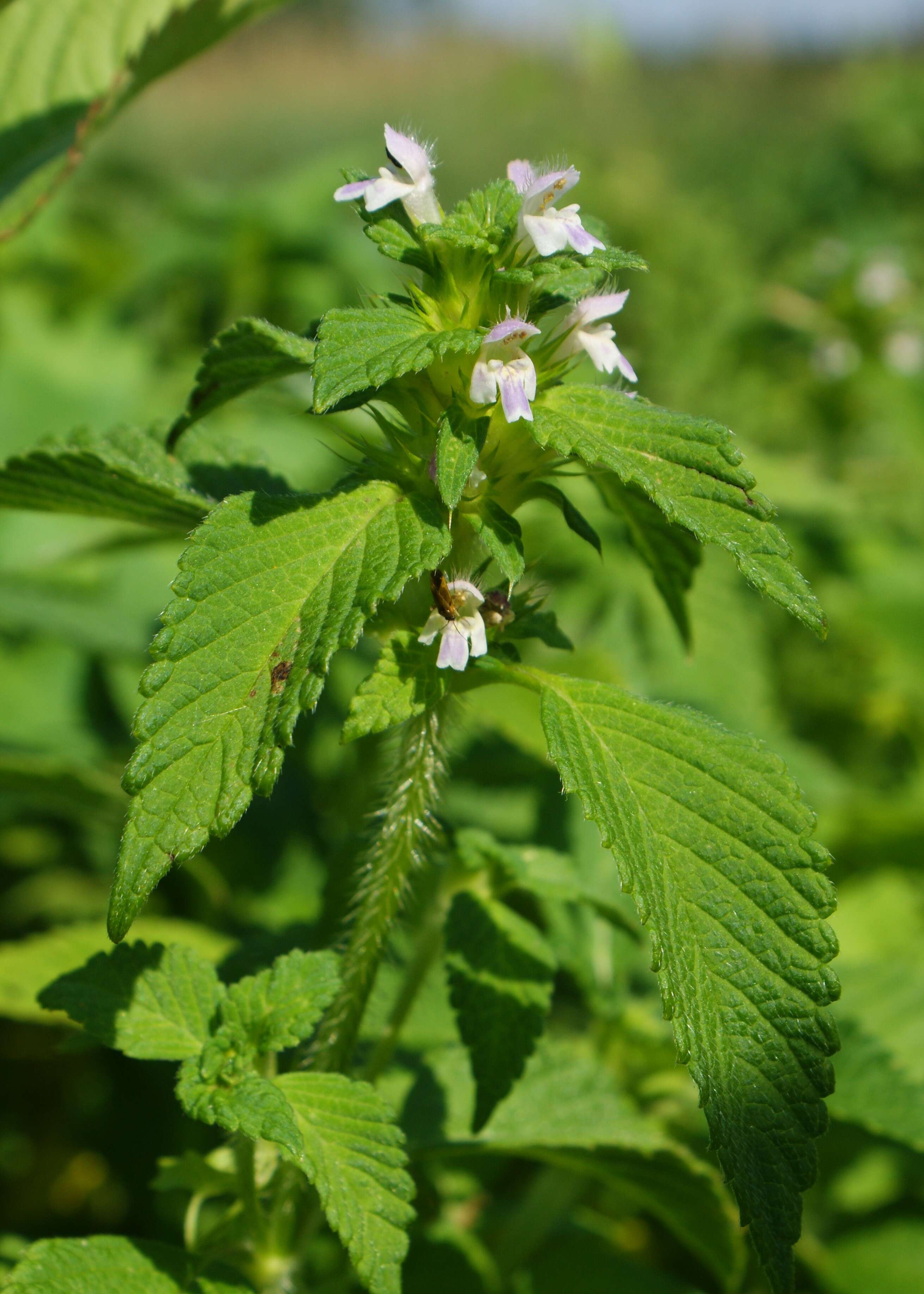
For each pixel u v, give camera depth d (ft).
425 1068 1.22
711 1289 1.55
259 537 0.96
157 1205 1.60
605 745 0.97
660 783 0.97
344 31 13.67
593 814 0.95
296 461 2.42
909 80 6.37
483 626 0.99
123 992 1.02
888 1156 1.62
